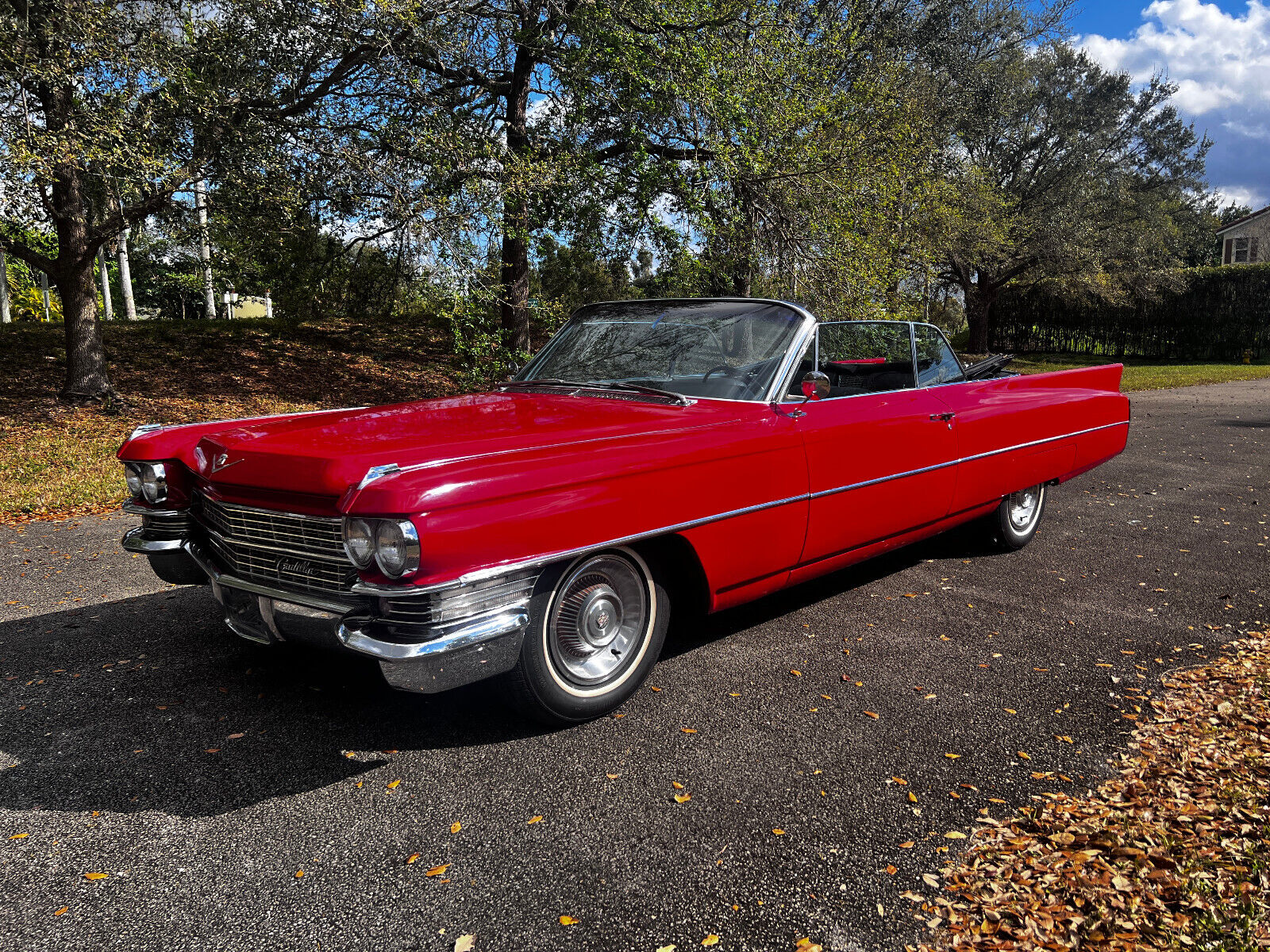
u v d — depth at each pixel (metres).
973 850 2.33
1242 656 3.66
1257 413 13.80
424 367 17.45
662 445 3.09
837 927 2.04
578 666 3.05
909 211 13.64
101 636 3.99
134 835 2.40
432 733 3.02
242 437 3.08
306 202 11.53
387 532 2.44
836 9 12.49
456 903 2.12
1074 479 8.04
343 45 10.27
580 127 12.20
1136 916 2.04
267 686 3.41
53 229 11.81
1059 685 3.41
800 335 3.83
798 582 3.89
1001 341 36.22
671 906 2.11
